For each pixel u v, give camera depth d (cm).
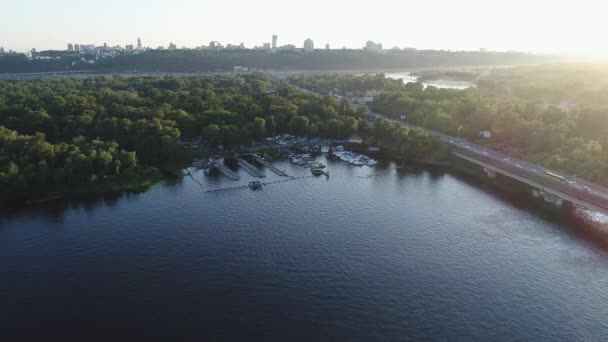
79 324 15712
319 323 15750
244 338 15012
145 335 15162
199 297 17150
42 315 16150
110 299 17038
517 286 18025
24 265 19175
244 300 16988
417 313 16325
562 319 16138
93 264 19325
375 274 18712
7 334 15188
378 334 15238
